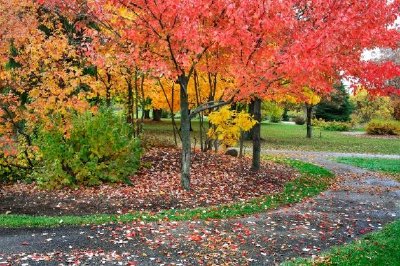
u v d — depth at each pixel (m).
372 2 9.16
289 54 8.99
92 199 10.94
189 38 9.28
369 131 43.00
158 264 6.54
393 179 16.28
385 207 11.20
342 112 53.00
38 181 12.02
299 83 9.88
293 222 9.24
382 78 9.33
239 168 15.40
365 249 7.39
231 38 9.18
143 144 16.59
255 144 15.14
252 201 11.15
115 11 10.91
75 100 11.73
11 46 12.82
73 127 12.33
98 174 12.36
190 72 11.58
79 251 6.98
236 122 15.27
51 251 6.95
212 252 7.16
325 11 9.22
